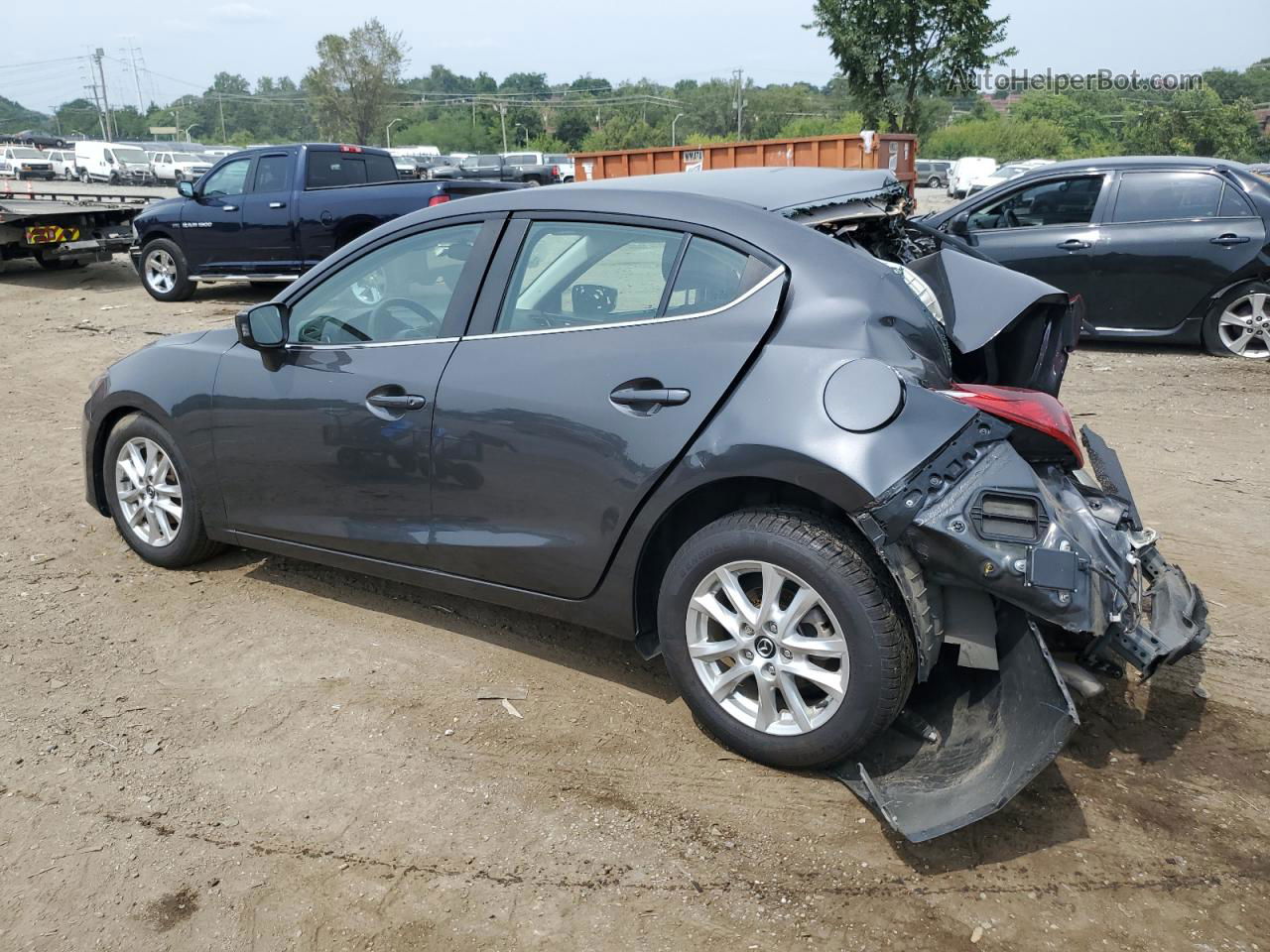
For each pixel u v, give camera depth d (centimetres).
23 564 469
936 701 308
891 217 380
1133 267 859
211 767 315
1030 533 262
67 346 1002
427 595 433
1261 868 263
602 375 314
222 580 450
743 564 294
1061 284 890
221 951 244
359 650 387
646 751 320
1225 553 463
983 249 912
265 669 373
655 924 249
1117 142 7769
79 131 16838
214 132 16012
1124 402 728
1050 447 299
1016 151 7544
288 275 1248
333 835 283
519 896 259
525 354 332
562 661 377
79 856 276
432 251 364
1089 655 295
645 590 329
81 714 345
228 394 404
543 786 303
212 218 1252
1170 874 262
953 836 277
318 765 315
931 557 264
